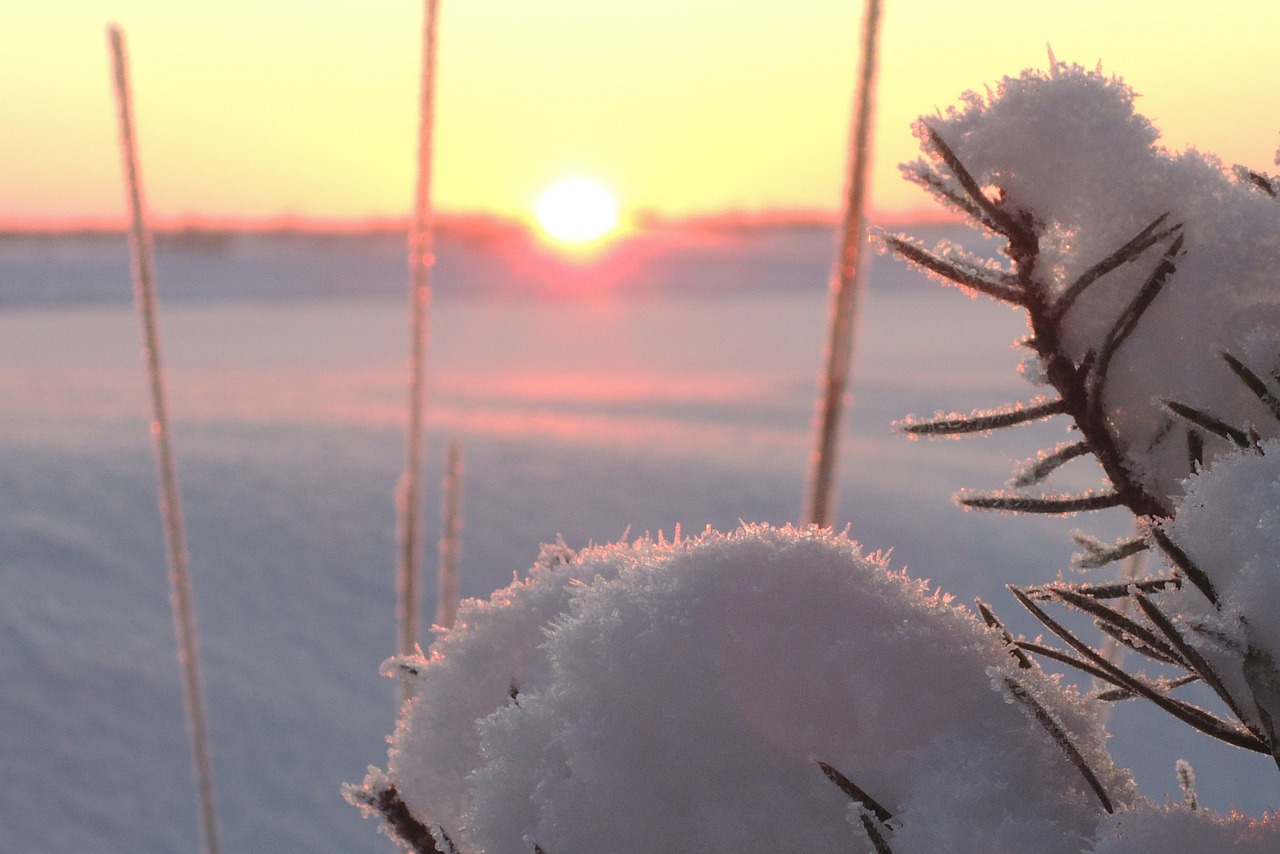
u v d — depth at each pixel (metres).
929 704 0.22
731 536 0.23
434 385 6.09
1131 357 0.22
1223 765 1.44
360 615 2.12
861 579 0.23
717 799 0.21
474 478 2.89
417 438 0.63
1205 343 0.22
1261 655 0.20
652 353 8.59
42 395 4.67
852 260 0.49
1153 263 0.22
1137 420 0.22
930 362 6.91
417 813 0.24
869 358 7.19
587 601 0.23
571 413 4.66
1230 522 0.20
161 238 20.12
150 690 1.83
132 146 0.66
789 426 4.27
